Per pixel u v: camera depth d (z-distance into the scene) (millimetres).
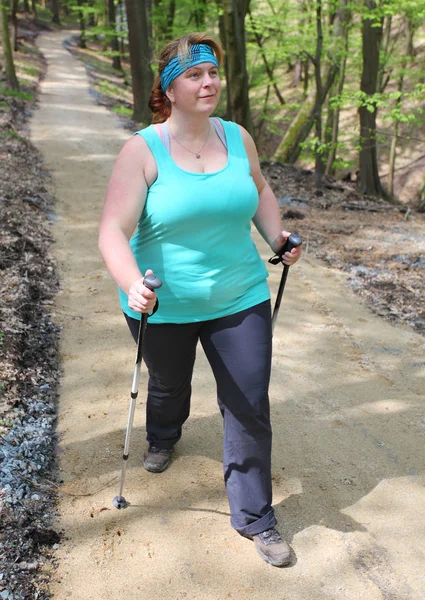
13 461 2807
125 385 3596
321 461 3004
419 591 2285
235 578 2311
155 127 2230
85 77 24719
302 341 4297
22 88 18422
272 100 27016
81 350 3967
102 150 10891
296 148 15289
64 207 7223
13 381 3381
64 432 3125
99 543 2445
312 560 2404
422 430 3293
